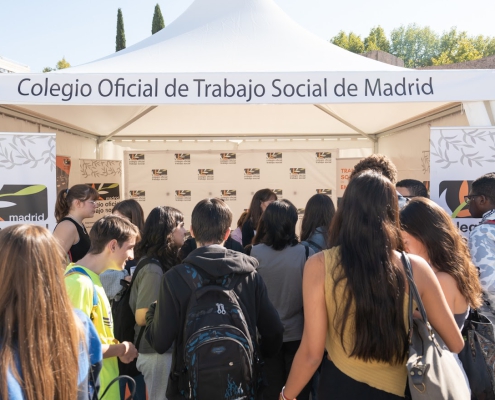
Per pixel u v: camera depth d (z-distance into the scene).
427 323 1.51
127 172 7.66
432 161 3.63
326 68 4.29
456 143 3.61
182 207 7.72
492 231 2.40
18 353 1.15
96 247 2.17
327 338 1.66
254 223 4.46
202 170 7.73
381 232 1.54
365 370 1.55
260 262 2.80
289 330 2.78
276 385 2.76
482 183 2.69
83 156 6.94
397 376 1.54
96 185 7.04
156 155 7.67
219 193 7.74
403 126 6.63
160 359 2.44
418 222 2.11
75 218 3.35
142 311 2.36
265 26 5.21
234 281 2.01
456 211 3.61
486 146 3.60
